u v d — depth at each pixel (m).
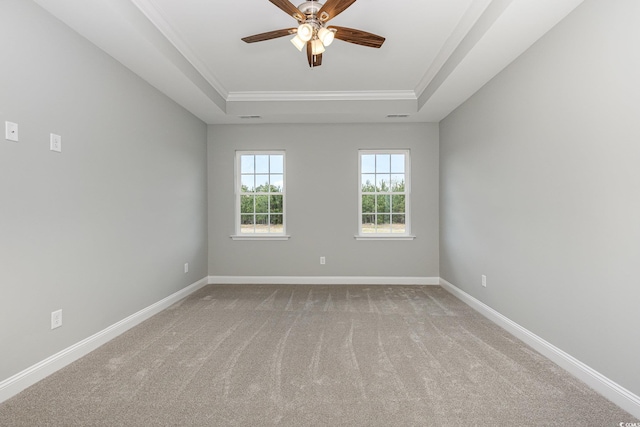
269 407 1.93
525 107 2.85
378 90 4.54
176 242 4.22
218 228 5.26
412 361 2.52
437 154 5.16
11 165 2.05
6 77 2.01
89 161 2.70
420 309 3.86
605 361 2.04
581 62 2.21
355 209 5.21
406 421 1.81
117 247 3.06
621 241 1.92
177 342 2.88
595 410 1.90
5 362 2.01
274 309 3.87
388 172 5.27
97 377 2.27
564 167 2.39
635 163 1.83
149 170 3.60
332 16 2.27
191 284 4.68
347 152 5.21
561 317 2.44
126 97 3.19
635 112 1.82
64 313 2.45
